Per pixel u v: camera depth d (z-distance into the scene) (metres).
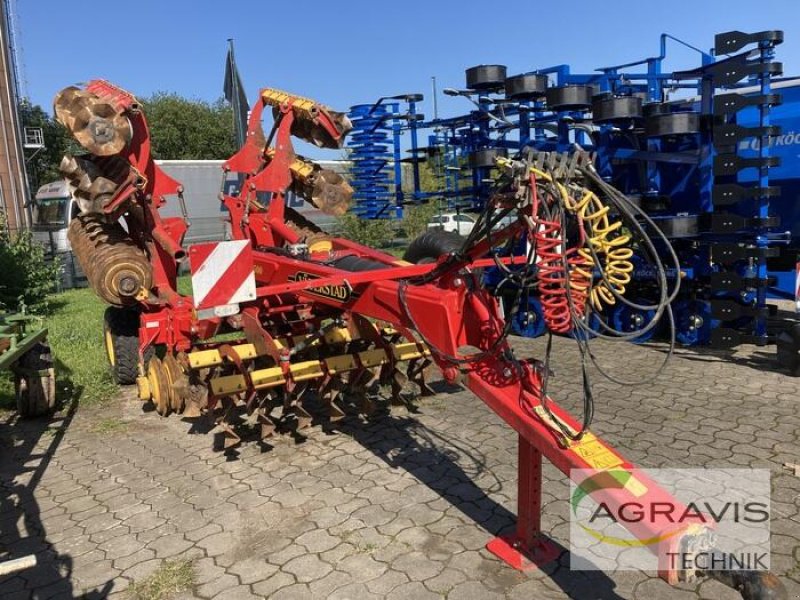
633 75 7.63
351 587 3.24
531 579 3.24
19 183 22.58
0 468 4.96
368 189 11.39
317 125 6.68
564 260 2.70
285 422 5.54
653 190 7.67
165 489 4.46
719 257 6.78
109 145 5.79
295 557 3.54
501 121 8.33
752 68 6.34
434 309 3.51
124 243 6.53
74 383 7.03
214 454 5.02
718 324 7.16
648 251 2.88
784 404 5.46
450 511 3.95
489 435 5.11
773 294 7.68
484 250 3.31
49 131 37.84
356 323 5.24
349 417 5.62
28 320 6.22
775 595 2.28
